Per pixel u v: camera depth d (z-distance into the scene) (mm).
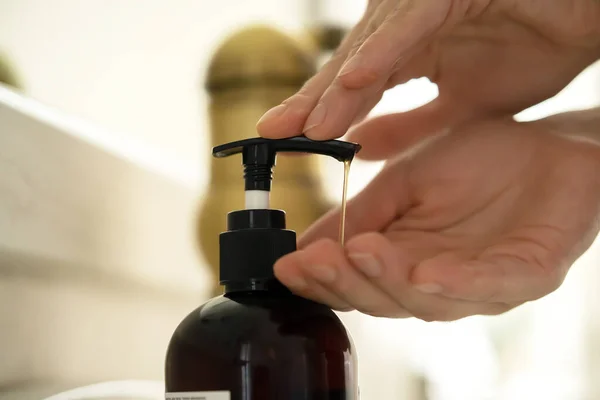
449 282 458
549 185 551
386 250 451
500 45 603
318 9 914
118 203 695
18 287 583
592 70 1070
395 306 479
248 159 492
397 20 499
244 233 489
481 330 1181
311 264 459
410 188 584
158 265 748
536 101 624
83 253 648
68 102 701
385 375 1036
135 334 708
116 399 647
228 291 493
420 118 628
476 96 620
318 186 706
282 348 467
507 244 516
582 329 1165
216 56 711
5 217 574
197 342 473
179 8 816
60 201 625
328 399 473
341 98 492
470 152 580
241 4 881
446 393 1110
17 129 588
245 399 463
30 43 672
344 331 492
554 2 576
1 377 565
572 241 526
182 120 818
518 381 1169
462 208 570
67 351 624
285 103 500
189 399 472
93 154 667
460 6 542
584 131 608
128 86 760
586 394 1139
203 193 717
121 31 760
